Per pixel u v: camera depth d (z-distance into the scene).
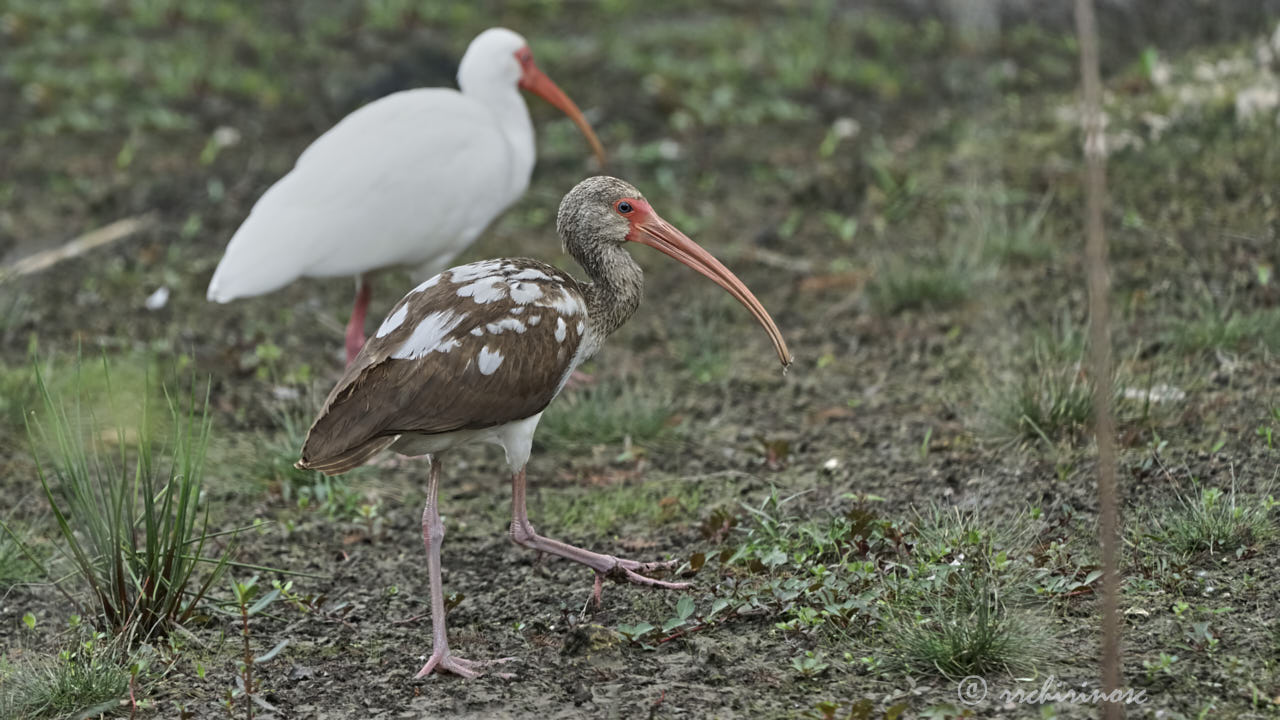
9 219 17.19
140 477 9.98
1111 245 14.19
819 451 11.02
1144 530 8.75
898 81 21.67
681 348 13.64
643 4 26.05
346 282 15.78
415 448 8.19
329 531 10.14
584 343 8.66
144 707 7.48
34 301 14.70
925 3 25.11
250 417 12.16
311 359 13.59
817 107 20.97
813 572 8.32
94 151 19.52
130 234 16.69
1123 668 7.24
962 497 9.62
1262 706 6.77
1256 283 12.81
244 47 23.42
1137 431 10.07
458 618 8.56
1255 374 11.07
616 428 11.71
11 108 20.95
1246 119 16.53
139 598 8.20
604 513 10.21
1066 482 9.60
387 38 23.78
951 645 7.42
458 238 12.96
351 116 12.74
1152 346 11.86
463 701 7.41
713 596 8.46
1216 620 7.62
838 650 7.70
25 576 9.18
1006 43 22.23
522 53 14.28
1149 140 16.64
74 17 24.69
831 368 12.91
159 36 24.03
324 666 7.93
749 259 15.84
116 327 14.15
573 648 7.89
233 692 7.60
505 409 8.10
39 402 11.93
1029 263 14.55
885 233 16.16
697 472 10.93
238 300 15.10
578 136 19.97
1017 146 17.72
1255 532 8.50
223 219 17.17
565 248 9.07
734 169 18.83
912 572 8.21
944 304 14.02
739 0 26.44
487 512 10.52
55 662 7.88
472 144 12.83
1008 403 10.70
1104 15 22.81
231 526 10.15
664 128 20.33
